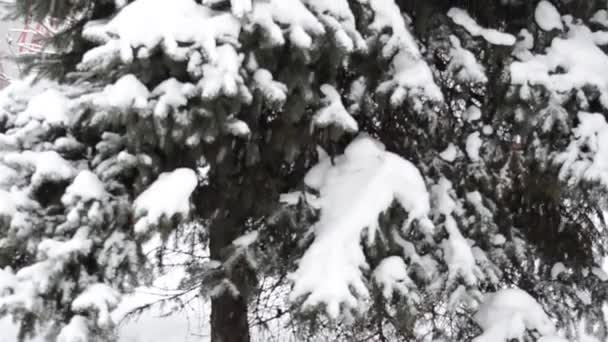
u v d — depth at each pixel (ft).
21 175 11.40
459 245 12.57
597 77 12.19
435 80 12.87
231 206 13.23
